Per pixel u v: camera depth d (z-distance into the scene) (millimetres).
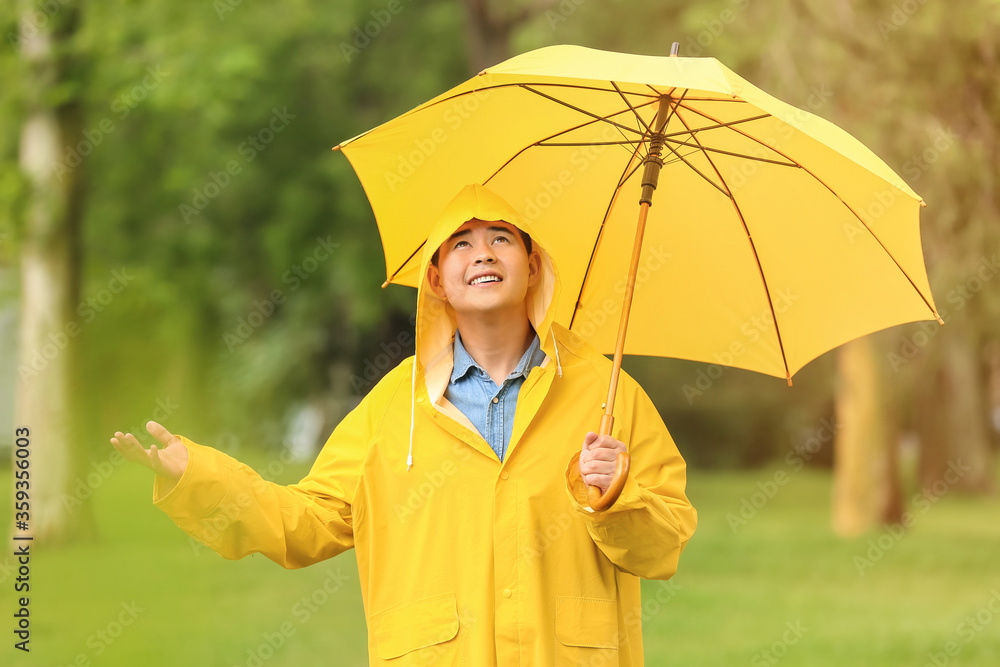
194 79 29312
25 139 28719
